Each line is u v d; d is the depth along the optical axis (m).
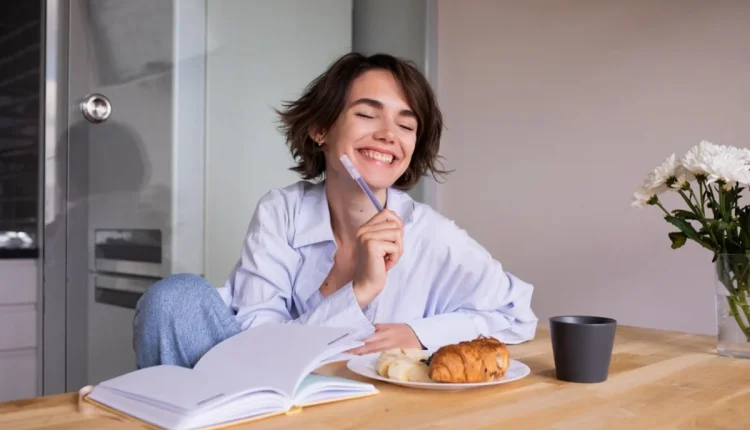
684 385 0.91
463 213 2.73
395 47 2.87
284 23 2.54
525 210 2.53
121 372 2.20
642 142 2.21
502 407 0.79
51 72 2.08
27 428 0.70
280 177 2.51
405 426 0.71
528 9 2.53
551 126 2.46
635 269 2.22
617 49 2.28
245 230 2.40
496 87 2.63
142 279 2.20
